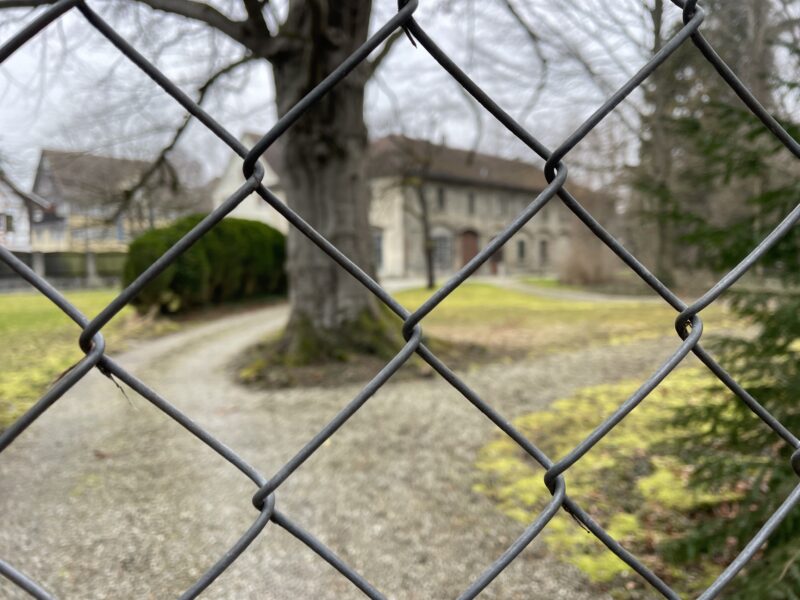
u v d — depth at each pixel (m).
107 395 5.56
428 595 2.32
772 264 2.43
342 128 6.68
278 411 5.05
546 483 0.79
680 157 3.85
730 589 2.08
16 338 9.18
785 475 1.92
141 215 11.11
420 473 3.59
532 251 40.28
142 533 2.79
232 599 2.28
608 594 2.25
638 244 19.42
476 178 36.22
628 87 0.74
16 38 0.50
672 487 3.12
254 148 0.62
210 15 6.20
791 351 2.20
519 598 2.25
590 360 7.18
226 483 3.42
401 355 0.71
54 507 3.07
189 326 11.29
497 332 9.89
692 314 0.83
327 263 6.80
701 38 0.76
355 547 2.70
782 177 2.48
